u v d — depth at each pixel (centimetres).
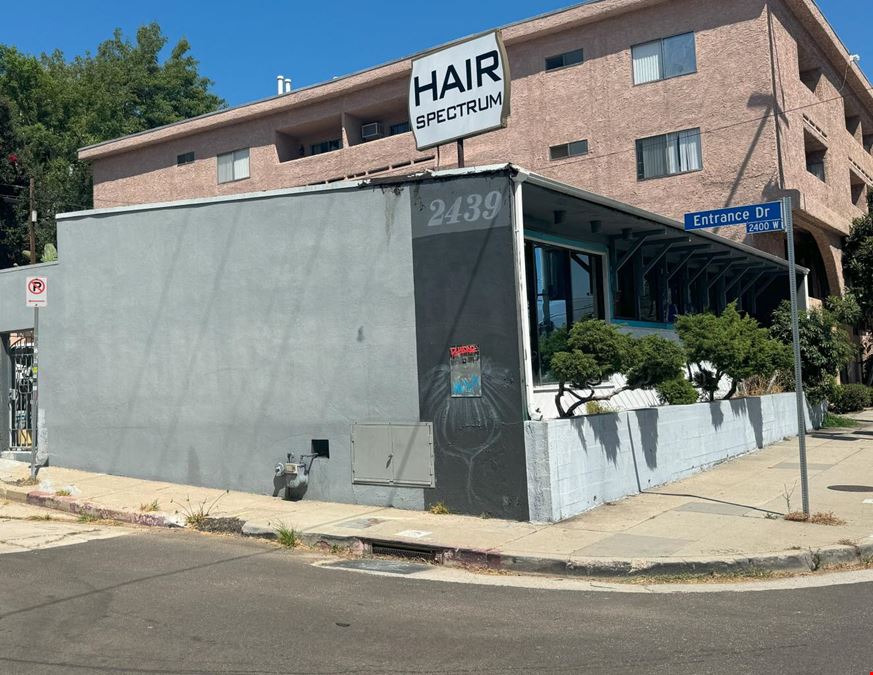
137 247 1366
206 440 1277
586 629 616
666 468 1273
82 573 802
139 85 5675
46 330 1477
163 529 1049
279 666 534
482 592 739
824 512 1011
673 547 847
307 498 1170
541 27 2853
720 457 1474
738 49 2528
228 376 1258
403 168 3138
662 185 2641
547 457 986
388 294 1115
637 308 1695
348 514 1059
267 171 3541
